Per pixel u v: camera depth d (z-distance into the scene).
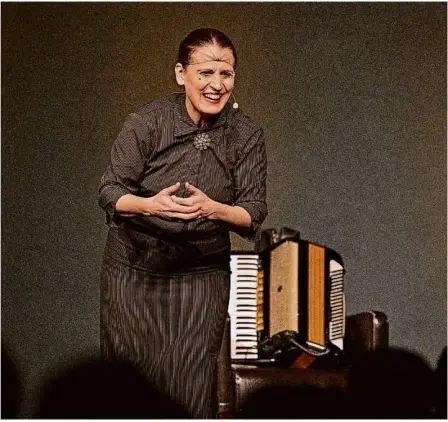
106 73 13.07
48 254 13.13
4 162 13.07
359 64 13.36
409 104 13.42
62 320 13.16
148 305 10.22
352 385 8.47
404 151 13.45
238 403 11.05
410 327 13.56
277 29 13.28
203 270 10.28
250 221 9.93
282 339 11.67
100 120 13.09
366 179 13.45
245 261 11.64
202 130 10.00
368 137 13.42
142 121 9.88
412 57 13.38
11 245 13.12
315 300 11.70
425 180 13.48
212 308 10.37
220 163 10.09
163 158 10.00
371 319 11.77
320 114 13.39
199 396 10.44
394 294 13.54
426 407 8.34
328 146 13.40
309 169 13.41
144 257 10.13
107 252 10.32
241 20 13.23
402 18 13.35
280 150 13.38
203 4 13.14
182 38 13.13
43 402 8.39
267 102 13.31
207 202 9.50
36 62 13.02
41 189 13.12
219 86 9.80
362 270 13.51
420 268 13.54
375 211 13.48
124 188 9.94
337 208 13.45
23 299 13.12
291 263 11.70
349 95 13.39
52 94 13.06
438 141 13.47
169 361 10.34
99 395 8.55
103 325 10.39
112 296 10.25
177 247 10.11
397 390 8.37
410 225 13.51
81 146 13.10
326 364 11.70
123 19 13.05
